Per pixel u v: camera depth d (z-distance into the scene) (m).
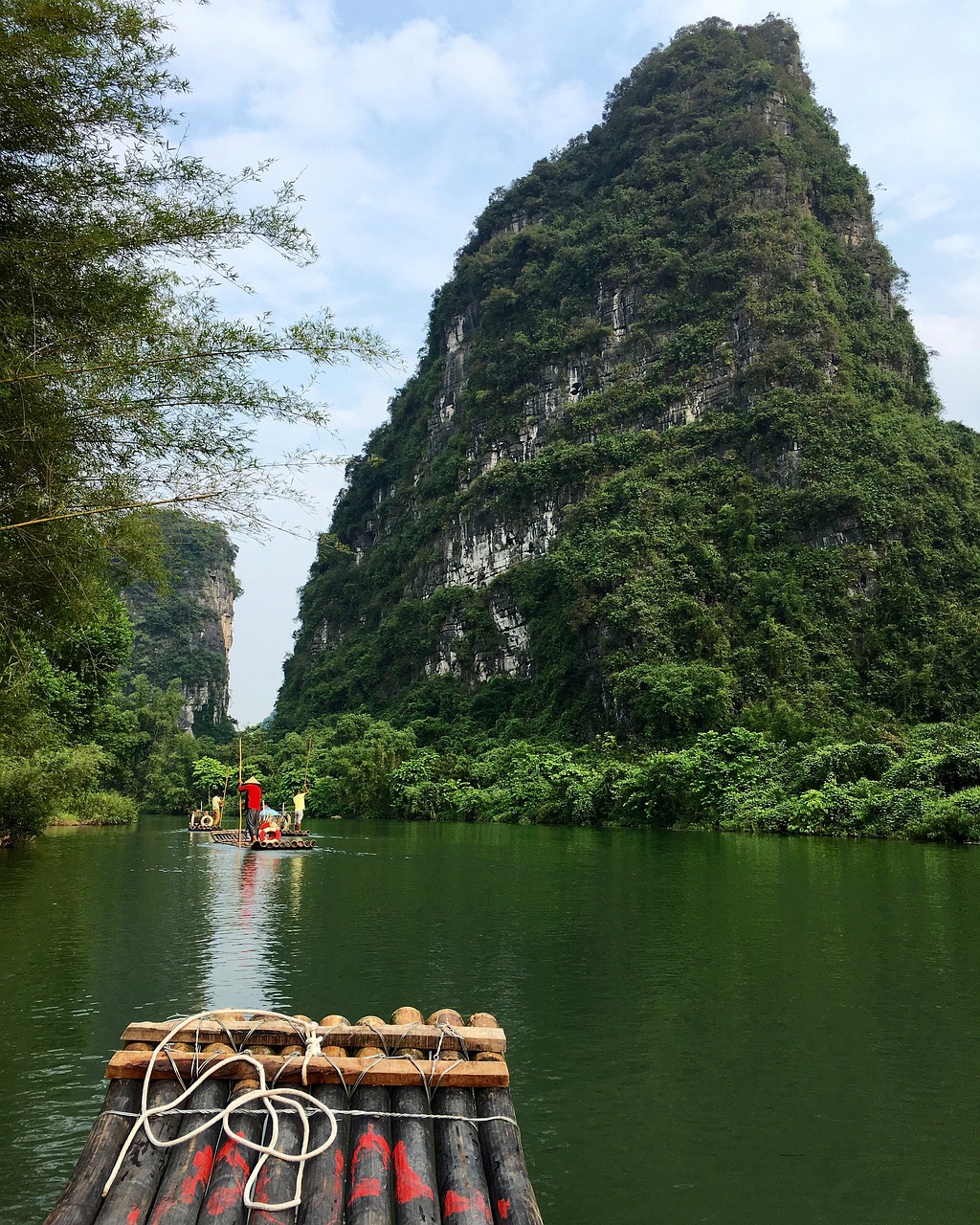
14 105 8.36
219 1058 4.58
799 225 98.44
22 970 12.42
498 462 109.38
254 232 9.03
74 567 9.66
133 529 9.66
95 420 8.92
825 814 37.34
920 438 81.88
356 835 43.16
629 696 68.38
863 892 19.56
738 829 41.41
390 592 121.44
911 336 99.50
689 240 104.06
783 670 67.31
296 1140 4.30
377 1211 3.82
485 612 98.88
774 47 121.25
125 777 76.62
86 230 8.72
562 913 17.30
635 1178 6.52
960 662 65.69
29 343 8.73
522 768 64.62
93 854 31.52
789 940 14.41
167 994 11.12
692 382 93.25
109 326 8.88
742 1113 7.64
